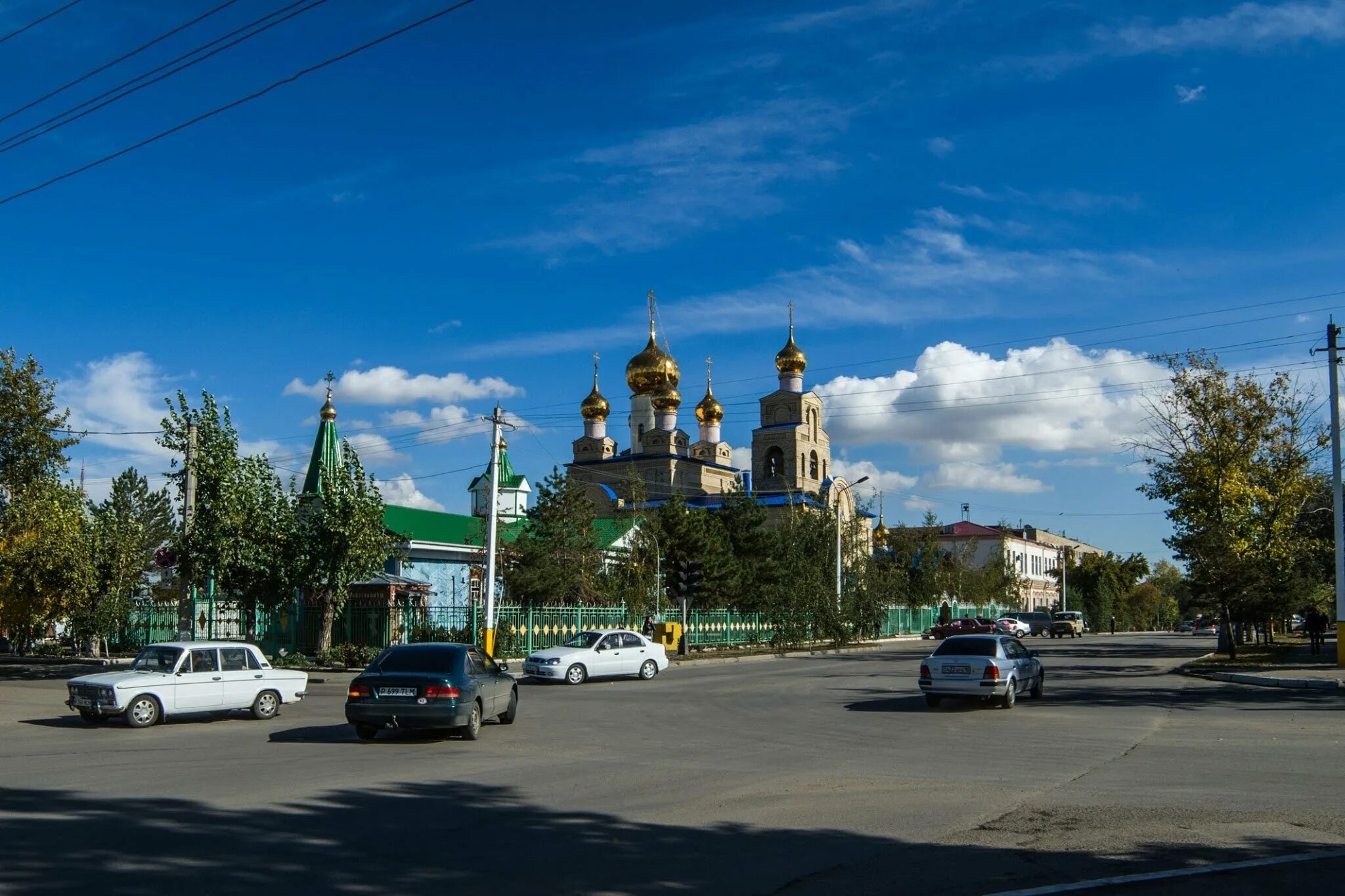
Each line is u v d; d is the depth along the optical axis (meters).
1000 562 86.81
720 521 58.59
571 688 29.16
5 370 31.25
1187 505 39.97
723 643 52.41
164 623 44.31
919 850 8.67
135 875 7.88
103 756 14.56
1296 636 68.06
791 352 80.75
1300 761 13.42
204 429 34.81
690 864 8.26
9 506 31.70
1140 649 51.88
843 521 66.12
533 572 43.16
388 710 16.05
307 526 37.03
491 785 12.00
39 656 44.91
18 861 8.30
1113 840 8.98
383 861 8.38
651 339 81.94
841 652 51.03
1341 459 31.50
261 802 10.85
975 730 17.64
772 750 15.21
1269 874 7.76
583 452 84.12
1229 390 39.38
